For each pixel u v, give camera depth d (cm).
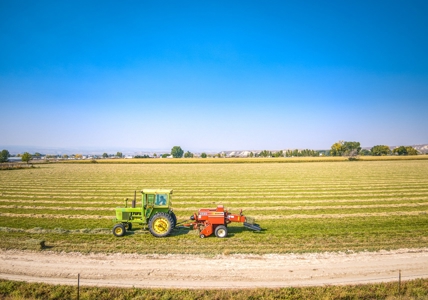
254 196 3219
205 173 6234
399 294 1066
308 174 5759
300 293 1058
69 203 2875
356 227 1912
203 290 1069
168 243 1573
